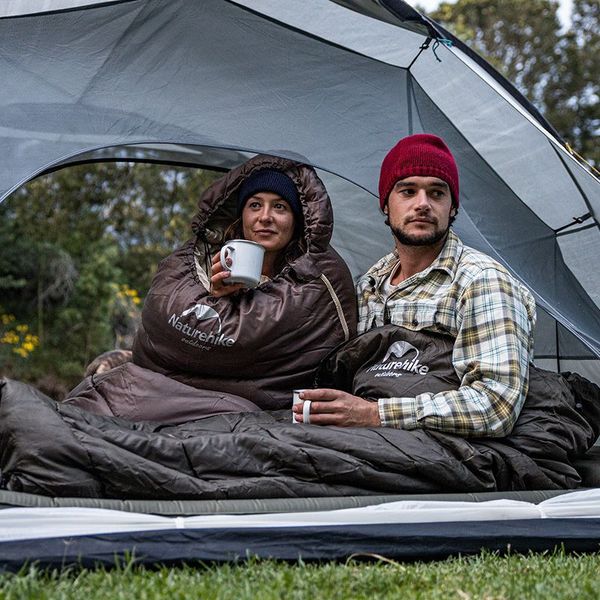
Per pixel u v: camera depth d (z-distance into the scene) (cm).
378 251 465
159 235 1111
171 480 249
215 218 377
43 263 1069
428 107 373
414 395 301
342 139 372
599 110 1848
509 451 288
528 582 216
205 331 330
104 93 335
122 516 229
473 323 305
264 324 331
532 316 321
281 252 368
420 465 271
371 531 243
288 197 361
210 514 241
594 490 276
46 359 1038
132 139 334
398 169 331
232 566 227
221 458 260
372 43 356
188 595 195
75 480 243
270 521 240
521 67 1902
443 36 339
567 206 361
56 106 322
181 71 349
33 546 217
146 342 344
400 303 322
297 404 291
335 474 263
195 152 465
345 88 370
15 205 1047
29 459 243
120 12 332
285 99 365
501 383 294
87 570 217
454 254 323
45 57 327
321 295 343
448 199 330
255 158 370
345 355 324
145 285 1133
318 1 341
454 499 266
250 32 351
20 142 307
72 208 1060
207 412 324
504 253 364
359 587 210
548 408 303
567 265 375
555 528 260
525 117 350
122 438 255
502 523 258
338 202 454
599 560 247
